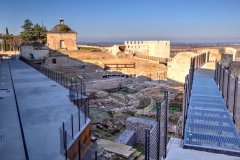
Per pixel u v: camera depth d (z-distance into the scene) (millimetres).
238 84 10742
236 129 9836
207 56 34812
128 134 16422
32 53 59531
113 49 65000
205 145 8805
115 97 31031
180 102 24281
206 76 20828
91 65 50750
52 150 9219
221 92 14922
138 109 24797
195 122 10477
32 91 20312
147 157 6418
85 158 9586
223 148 8523
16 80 27109
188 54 34594
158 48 67000
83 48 75062
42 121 12484
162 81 41188
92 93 30781
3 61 60062
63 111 14289
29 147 9453
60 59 53438
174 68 35781
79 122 10938
